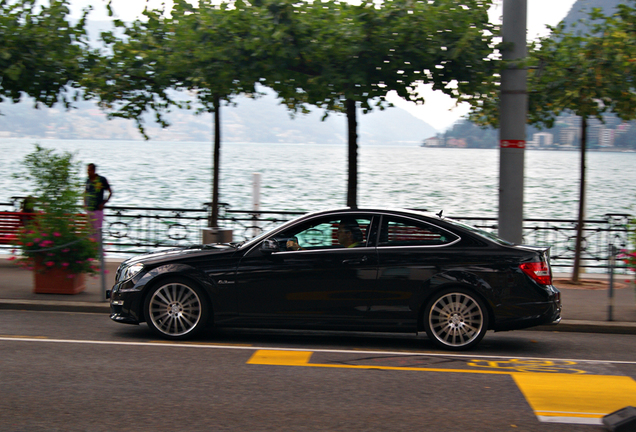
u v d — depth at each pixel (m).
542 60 11.85
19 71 11.68
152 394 5.54
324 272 7.49
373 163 129.62
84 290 10.59
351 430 4.79
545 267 7.43
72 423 4.80
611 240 14.02
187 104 13.07
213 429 4.73
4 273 12.05
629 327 8.88
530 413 5.30
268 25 9.88
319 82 10.13
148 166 85.06
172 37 11.52
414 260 7.42
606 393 5.92
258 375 6.23
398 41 9.98
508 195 9.99
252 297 7.55
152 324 7.68
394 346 7.71
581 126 12.26
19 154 113.00
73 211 10.16
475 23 10.40
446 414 5.21
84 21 12.59
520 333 8.80
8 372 6.12
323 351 7.36
